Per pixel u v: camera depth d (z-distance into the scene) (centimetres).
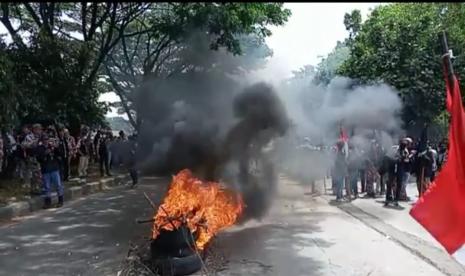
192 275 664
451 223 373
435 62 1886
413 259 747
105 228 988
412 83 1850
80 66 1794
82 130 1817
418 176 1315
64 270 699
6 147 1402
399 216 1117
